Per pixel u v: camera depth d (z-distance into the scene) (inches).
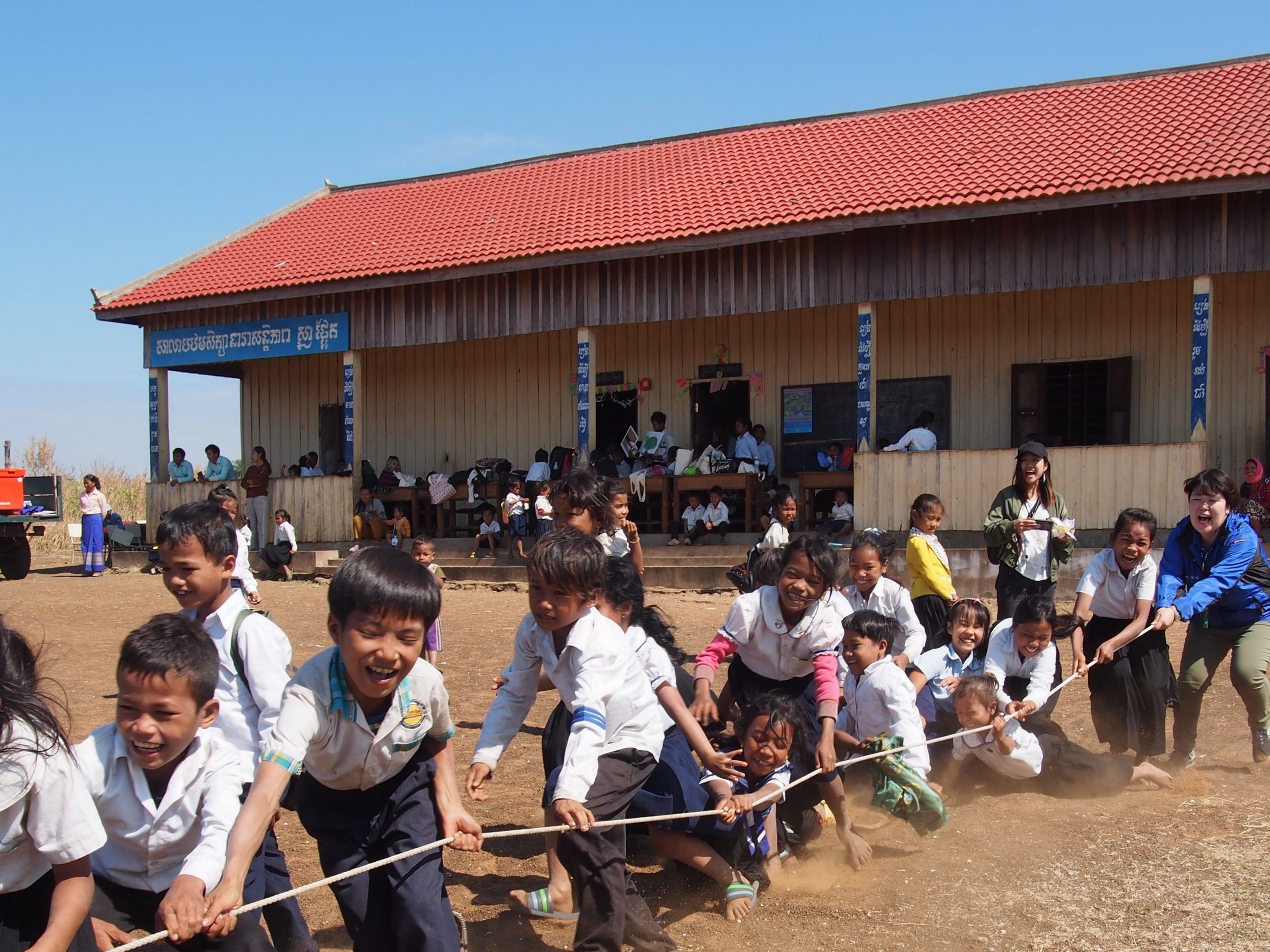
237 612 161.6
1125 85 765.3
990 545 330.0
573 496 247.1
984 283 630.5
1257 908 185.6
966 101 820.6
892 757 218.8
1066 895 195.2
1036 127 712.4
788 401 761.6
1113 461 595.2
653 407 800.3
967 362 715.4
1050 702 274.2
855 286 660.1
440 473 866.1
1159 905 188.9
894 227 649.6
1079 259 610.5
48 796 118.6
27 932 126.6
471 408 860.6
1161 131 647.1
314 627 562.3
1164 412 669.3
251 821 133.5
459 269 746.2
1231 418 652.7
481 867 220.1
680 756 193.8
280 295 802.8
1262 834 224.5
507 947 180.5
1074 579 586.6
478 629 542.9
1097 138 661.3
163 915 126.6
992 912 188.7
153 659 132.9
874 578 265.7
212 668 137.4
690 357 790.5
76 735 323.3
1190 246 587.2
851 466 718.5
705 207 725.3
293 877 214.8
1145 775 263.6
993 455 618.8
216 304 823.7
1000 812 246.8
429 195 953.5
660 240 685.3
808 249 671.8
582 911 166.1
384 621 134.5
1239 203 577.6
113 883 142.7
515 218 821.2
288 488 818.8
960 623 273.4
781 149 821.9
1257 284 649.0
